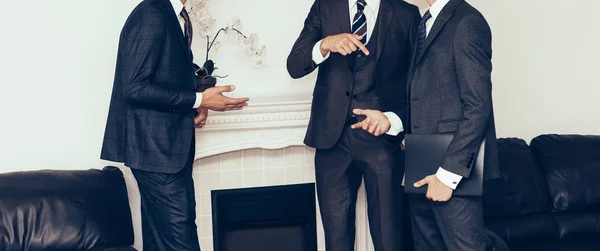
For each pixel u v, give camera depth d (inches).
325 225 134.3
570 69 168.9
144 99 115.6
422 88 114.1
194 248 124.7
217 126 147.6
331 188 132.1
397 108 127.4
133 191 150.9
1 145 145.1
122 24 148.3
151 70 115.3
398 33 127.7
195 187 154.0
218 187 154.8
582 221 146.8
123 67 117.1
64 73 146.8
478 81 106.5
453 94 111.0
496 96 166.6
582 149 151.8
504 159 147.7
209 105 122.6
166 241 124.5
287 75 157.4
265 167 156.0
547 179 149.4
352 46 119.0
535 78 167.8
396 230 130.0
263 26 155.8
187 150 122.2
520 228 142.6
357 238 159.2
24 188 127.9
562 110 169.2
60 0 145.3
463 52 107.5
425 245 122.1
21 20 144.0
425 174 113.1
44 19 144.9
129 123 119.6
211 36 153.3
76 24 146.5
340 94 127.6
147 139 119.0
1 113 144.5
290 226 158.7
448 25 110.1
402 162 130.2
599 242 142.3
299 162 157.2
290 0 156.3
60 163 148.0
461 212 111.6
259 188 156.3
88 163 149.3
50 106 146.8
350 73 127.3
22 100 145.3
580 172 148.8
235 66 155.2
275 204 157.5
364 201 158.2
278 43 156.6
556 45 167.9
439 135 111.7
